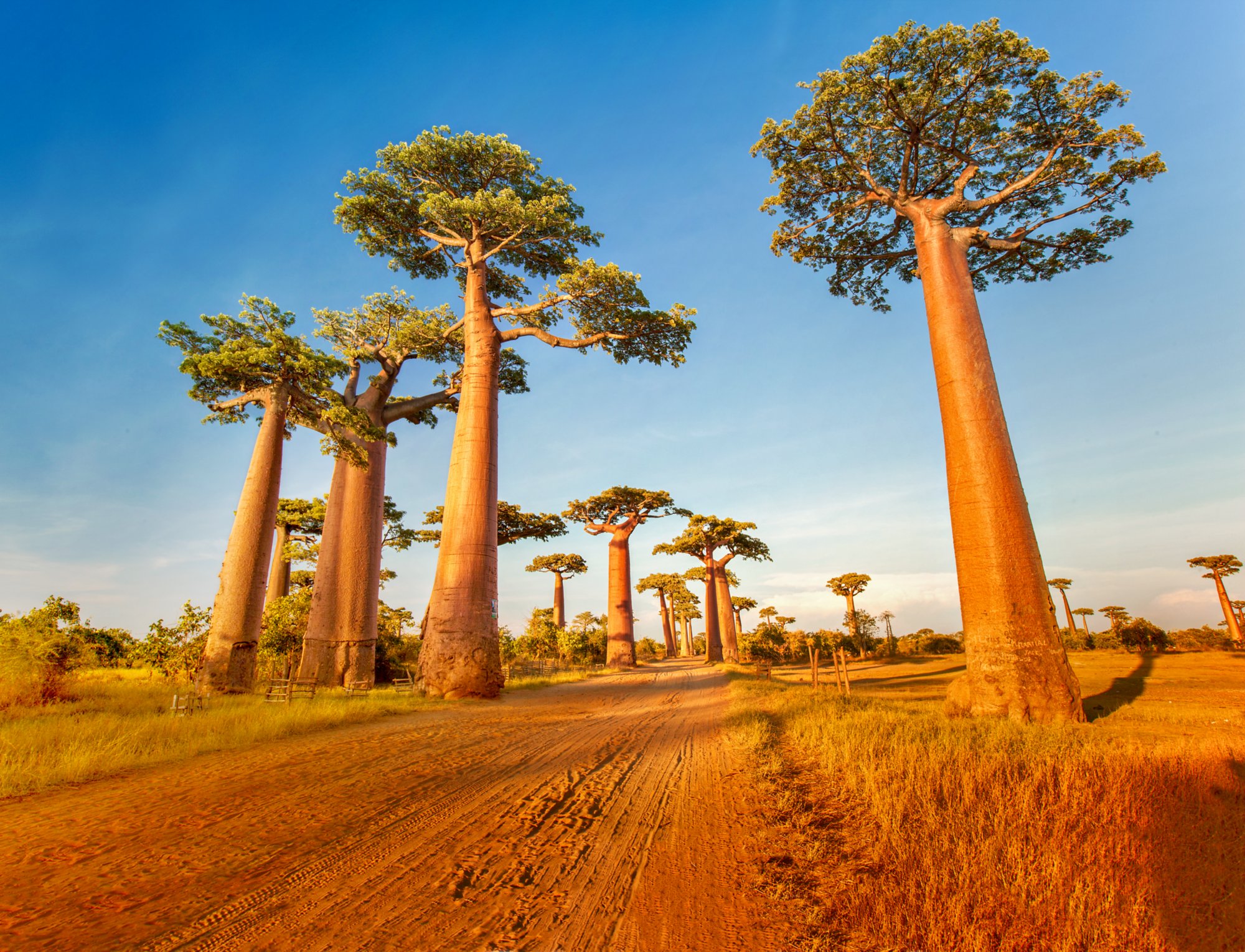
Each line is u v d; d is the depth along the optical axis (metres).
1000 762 6.41
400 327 28.62
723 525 54.53
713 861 4.58
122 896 3.92
